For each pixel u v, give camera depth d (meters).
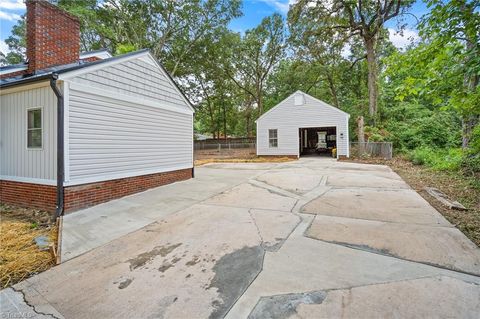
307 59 22.08
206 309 2.01
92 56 9.07
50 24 6.66
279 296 2.13
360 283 2.29
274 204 5.22
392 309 1.91
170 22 21.61
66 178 4.79
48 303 2.18
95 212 4.87
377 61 19.19
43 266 2.85
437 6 3.37
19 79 5.43
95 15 18.30
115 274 2.62
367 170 10.20
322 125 16.11
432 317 1.82
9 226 4.18
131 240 3.53
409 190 6.20
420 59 3.93
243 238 3.44
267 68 28.81
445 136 14.84
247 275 2.50
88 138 5.26
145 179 6.88
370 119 17.86
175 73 24.27
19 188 5.55
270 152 17.50
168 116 7.89
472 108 3.79
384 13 16.22
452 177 7.38
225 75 28.42
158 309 2.04
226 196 6.07
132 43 20.81
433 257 2.74
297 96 16.67
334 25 18.42
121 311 2.03
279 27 26.45
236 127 36.56
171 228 3.96
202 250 3.12
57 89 4.66
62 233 3.79
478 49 3.17
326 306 1.98
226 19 22.64
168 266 2.75
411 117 17.67
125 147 6.24
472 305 1.94
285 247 3.12
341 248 3.04
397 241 3.18
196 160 16.70
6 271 2.71
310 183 7.46
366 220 4.05
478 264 2.57
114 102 5.92
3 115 5.82
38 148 5.20
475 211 4.31
